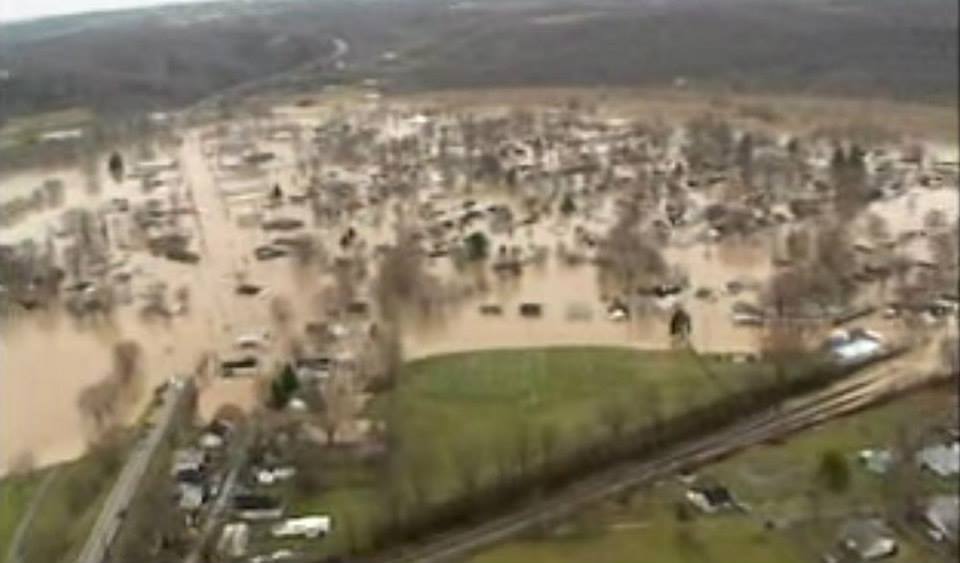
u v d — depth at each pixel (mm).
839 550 90438
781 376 119750
